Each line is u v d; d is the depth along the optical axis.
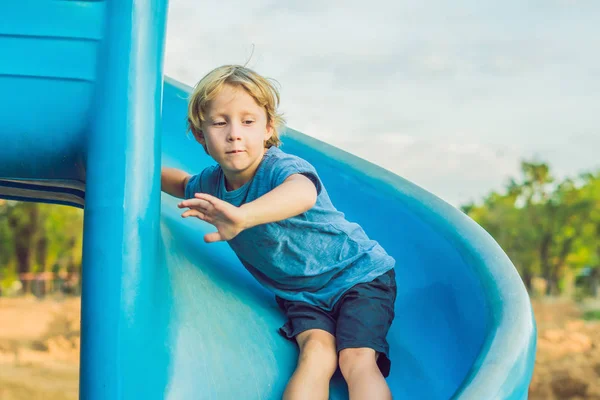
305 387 1.67
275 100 1.92
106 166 1.58
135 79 1.60
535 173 32.44
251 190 1.90
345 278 1.92
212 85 1.82
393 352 2.05
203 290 1.90
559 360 14.80
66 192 2.11
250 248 1.94
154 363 1.56
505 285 1.90
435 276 2.21
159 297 1.66
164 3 1.69
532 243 32.09
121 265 1.54
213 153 1.85
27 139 1.63
